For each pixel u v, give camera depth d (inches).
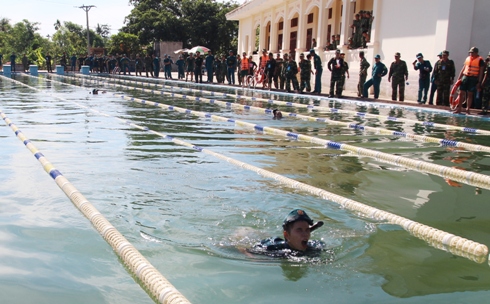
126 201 179.8
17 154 269.1
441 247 141.7
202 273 119.4
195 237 145.3
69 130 360.8
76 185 200.4
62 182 201.3
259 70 961.5
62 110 510.3
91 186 199.3
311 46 1099.3
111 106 568.7
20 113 474.0
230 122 436.8
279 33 1285.7
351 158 278.2
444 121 470.0
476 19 623.5
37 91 812.0
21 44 2728.8
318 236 148.6
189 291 109.6
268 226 156.6
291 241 133.4
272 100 678.5
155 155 269.9
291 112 538.6
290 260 128.7
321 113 532.7
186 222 158.4
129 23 2144.4
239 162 255.0
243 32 1451.8
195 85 1040.2
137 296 107.6
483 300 106.7
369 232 153.8
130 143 307.6
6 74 1550.2
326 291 110.6
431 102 614.2
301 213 133.8
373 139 350.9
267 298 106.5
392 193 202.2
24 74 1556.3
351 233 152.3
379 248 139.6
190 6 2085.4
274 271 121.6
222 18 2065.7
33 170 230.1
